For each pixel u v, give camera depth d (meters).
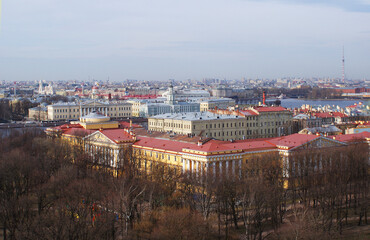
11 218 192.00
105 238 182.88
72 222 175.12
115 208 198.75
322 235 184.00
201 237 188.25
